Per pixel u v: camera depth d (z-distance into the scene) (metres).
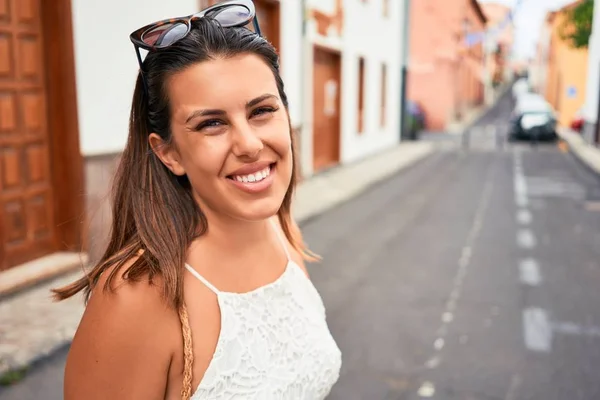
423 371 3.53
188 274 1.00
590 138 19.77
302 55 11.17
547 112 22.03
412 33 29.28
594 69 19.91
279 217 1.39
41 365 3.43
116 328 0.90
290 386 1.13
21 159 4.88
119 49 5.52
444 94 29.23
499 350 3.83
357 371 3.52
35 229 5.05
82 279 1.10
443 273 5.59
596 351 3.81
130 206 1.04
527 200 9.89
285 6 10.25
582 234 7.30
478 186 11.53
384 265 5.88
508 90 58.53
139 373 0.92
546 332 4.14
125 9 5.56
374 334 4.10
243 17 1.06
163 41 0.96
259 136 0.99
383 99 19.27
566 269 5.72
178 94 0.97
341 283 5.29
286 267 1.23
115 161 1.10
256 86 0.97
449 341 3.97
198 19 0.98
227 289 1.05
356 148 15.92
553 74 32.25
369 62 16.66
